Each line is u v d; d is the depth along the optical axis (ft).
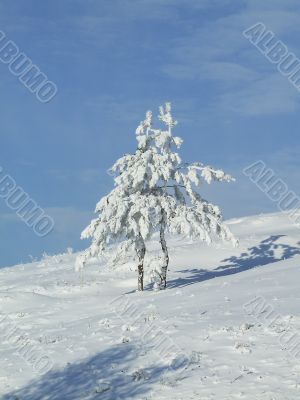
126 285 116.37
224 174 107.76
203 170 107.76
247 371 47.62
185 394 44.65
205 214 107.86
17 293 104.83
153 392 45.91
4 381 53.78
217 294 84.33
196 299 82.74
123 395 46.52
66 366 55.93
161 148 107.96
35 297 103.81
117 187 108.27
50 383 52.01
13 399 49.14
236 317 64.39
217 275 117.29
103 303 95.04
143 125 109.09
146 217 102.83
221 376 47.24
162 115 108.88
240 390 44.01
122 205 104.73
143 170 105.50
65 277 128.77
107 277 126.00
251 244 145.69
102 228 105.19
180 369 50.14
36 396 49.37
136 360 54.24
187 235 103.60
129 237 108.78
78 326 73.87
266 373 46.68
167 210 104.99
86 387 49.73
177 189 110.22
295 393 42.37
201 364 50.47
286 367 47.52
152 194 109.40
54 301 102.32
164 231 107.14
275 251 137.90
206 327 61.11
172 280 115.44
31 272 143.84
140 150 109.70
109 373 51.98
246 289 84.99
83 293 111.45
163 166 107.24
